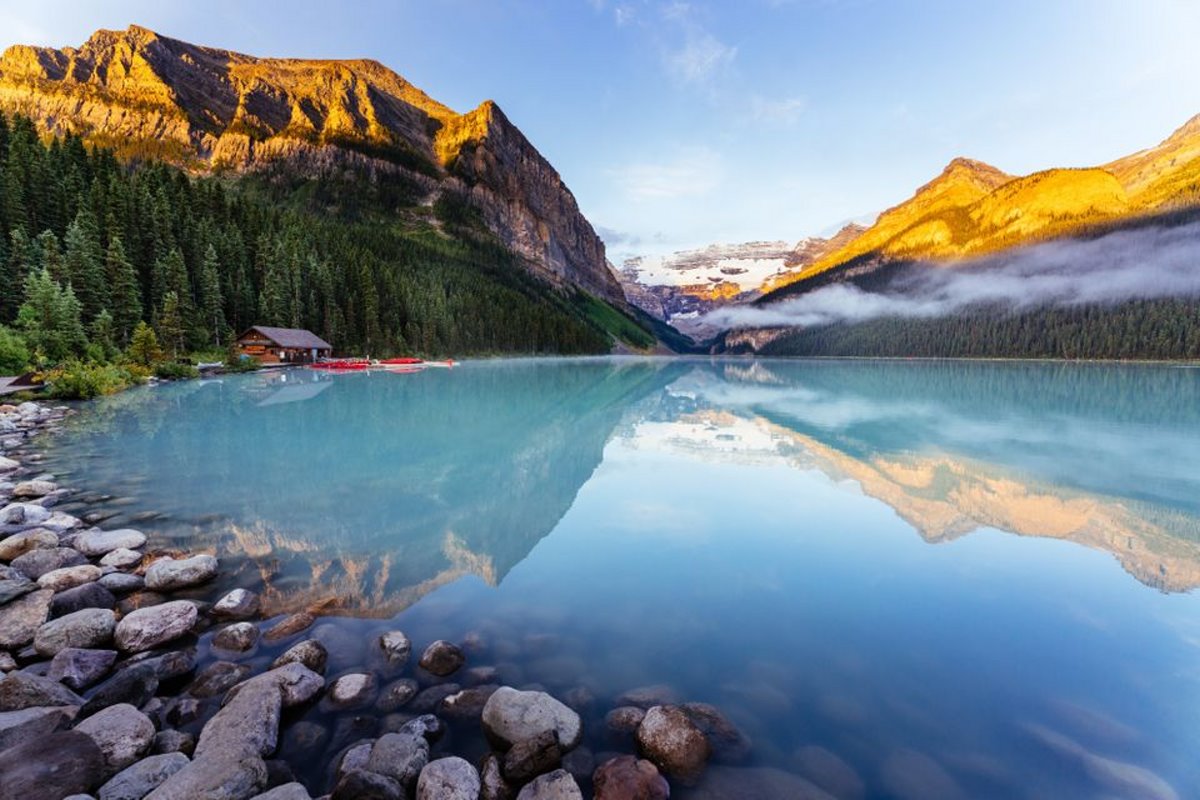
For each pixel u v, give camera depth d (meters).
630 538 11.79
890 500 14.84
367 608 8.39
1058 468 18.61
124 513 12.80
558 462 19.44
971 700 6.20
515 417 30.86
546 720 5.40
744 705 6.09
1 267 47.94
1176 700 6.16
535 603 8.63
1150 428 27.59
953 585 9.37
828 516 13.38
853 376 79.38
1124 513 13.54
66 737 4.91
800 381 67.69
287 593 8.87
